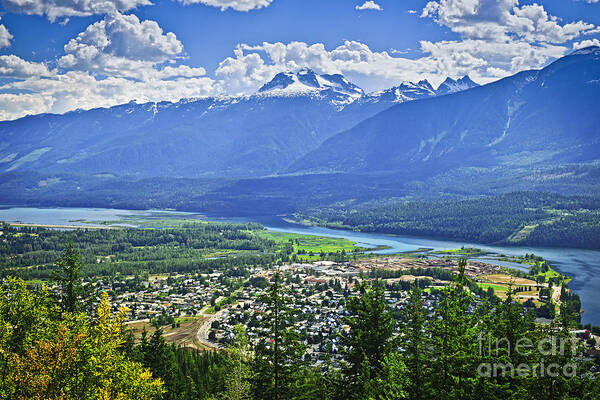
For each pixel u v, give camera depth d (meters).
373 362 67.25
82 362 51.59
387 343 67.31
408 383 60.59
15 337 58.84
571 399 51.03
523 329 59.31
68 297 80.88
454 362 56.66
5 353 51.81
